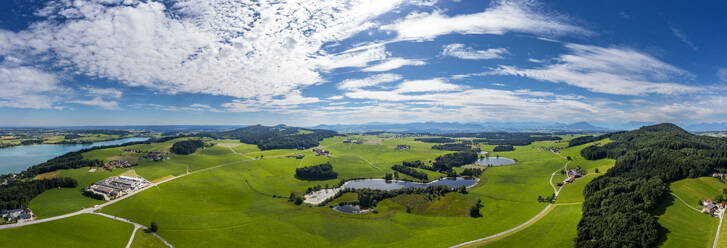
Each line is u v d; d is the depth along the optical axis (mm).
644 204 132375
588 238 122688
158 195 190625
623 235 113312
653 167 189125
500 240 132125
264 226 158125
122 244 130375
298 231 152875
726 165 178750
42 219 141500
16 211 146250
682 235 111562
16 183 182375
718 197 136125
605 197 149000
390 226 159750
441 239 138125
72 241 125938
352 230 155000
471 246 128375
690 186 153000
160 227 149750
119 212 159750
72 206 159625
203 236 144625
